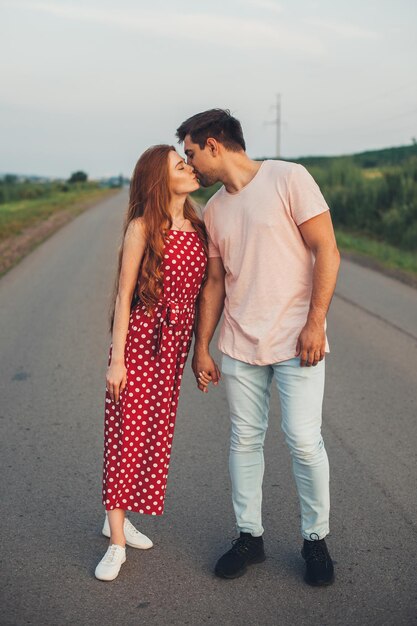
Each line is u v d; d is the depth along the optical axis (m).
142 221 3.08
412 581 3.03
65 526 3.58
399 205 21.44
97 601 2.91
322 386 3.07
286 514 3.68
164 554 3.31
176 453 4.52
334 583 3.03
